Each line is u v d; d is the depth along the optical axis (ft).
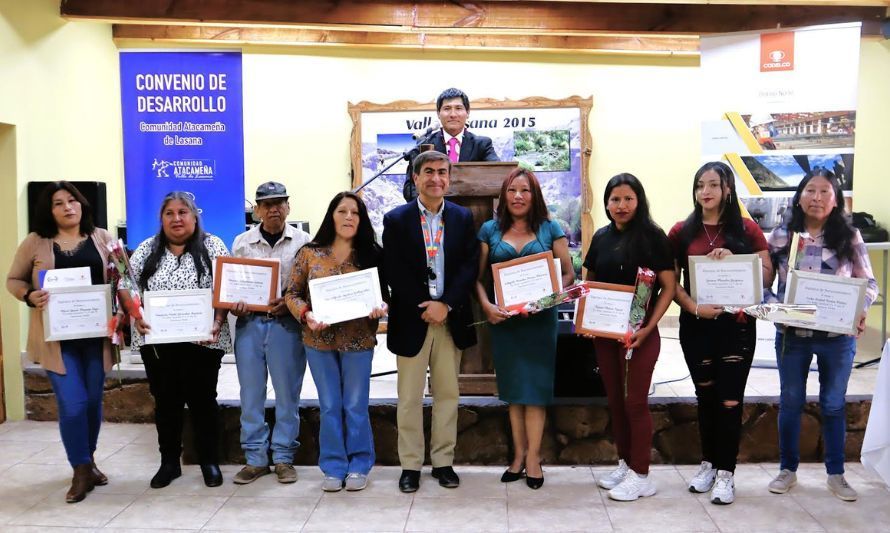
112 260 11.30
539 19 18.89
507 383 11.51
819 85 14.99
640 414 11.16
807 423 12.77
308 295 11.76
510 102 22.03
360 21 18.63
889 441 10.09
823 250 11.03
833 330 10.65
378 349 18.53
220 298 11.34
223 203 14.65
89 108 19.81
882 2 17.62
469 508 10.87
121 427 15.55
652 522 10.34
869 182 20.36
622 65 22.25
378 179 22.25
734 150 15.35
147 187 14.64
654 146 22.40
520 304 11.00
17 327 16.07
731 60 15.30
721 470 11.11
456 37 22.02
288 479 11.95
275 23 18.60
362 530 10.18
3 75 15.60
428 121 22.07
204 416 11.94
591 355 13.01
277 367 11.87
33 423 15.98
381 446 12.93
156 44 21.91
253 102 22.41
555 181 22.20
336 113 22.41
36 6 16.94
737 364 10.89
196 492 11.64
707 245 11.02
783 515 10.53
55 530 10.30
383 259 11.53
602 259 11.23
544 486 11.75
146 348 11.64
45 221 11.38
